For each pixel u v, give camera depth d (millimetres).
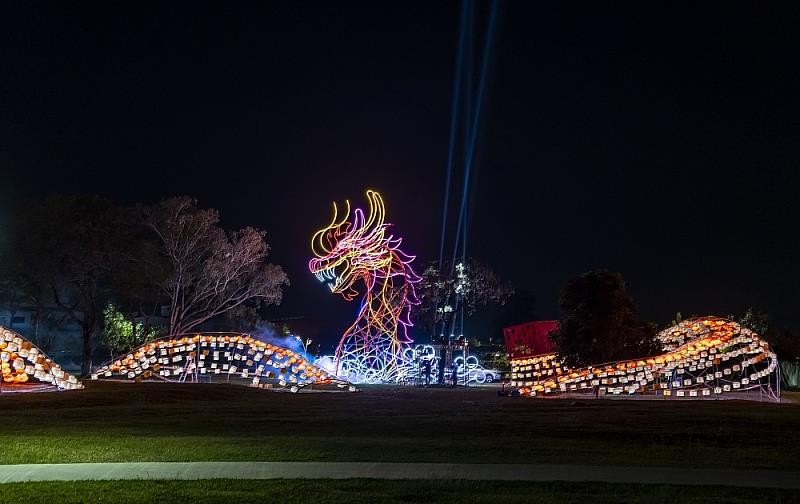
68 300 70375
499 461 16828
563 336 47938
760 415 29188
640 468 15938
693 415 28984
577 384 43500
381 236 53562
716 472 15508
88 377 48219
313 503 12398
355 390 46906
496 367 74125
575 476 14922
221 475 14867
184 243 62906
